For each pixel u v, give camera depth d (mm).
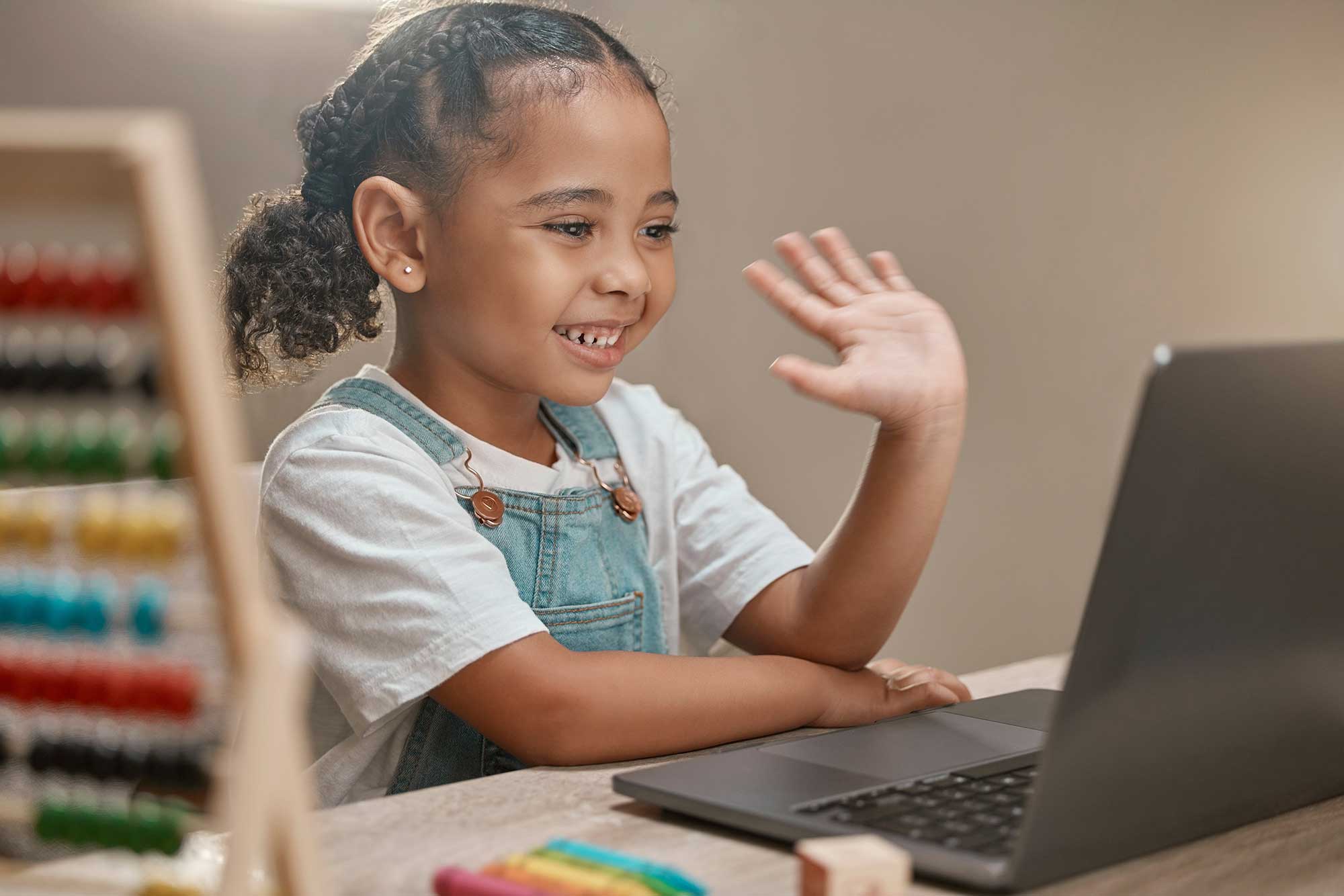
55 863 583
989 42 1962
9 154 389
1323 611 588
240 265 1170
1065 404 1942
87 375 498
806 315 918
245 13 1990
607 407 1232
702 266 2295
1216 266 1806
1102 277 1897
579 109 983
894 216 2080
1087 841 552
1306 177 1726
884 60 2062
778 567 1108
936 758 735
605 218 1005
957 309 2039
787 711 907
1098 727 518
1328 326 1726
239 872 441
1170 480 489
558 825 655
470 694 863
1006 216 1975
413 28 1083
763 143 2205
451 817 669
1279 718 609
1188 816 601
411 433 1038
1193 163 1812
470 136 993
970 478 2049
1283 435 526
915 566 992
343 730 1048
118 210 419
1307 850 615
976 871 544
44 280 474
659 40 2287
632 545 1161
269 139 2027
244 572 440
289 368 1227
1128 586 498
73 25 1922
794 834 608
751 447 2258
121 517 506
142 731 556
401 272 1034
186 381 414
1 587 530
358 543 922
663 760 845
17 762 544
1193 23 1795
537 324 999
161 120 404
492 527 1057
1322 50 1695
